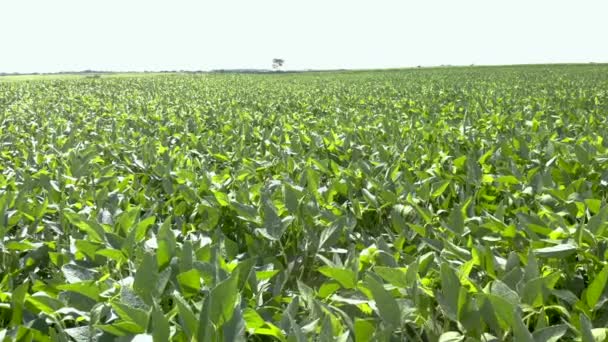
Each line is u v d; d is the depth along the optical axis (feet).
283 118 27.43
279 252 8.43
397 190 10.08
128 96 63.05
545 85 71.31
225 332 3.94
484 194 10.68
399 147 15.74
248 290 5.50
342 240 8.38
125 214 7.38
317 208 8.55
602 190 11.14
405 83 91.56
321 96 58.13
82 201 9.98
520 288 5.12
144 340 4.14
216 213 8.63
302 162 14.01
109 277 6.36
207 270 5.14
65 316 5.56
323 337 4.07
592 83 75.00
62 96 64.75
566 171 11.72
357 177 11.91
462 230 7.44
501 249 7.86
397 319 4.56
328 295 5.99
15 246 7.40
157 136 23.08
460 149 17.13
